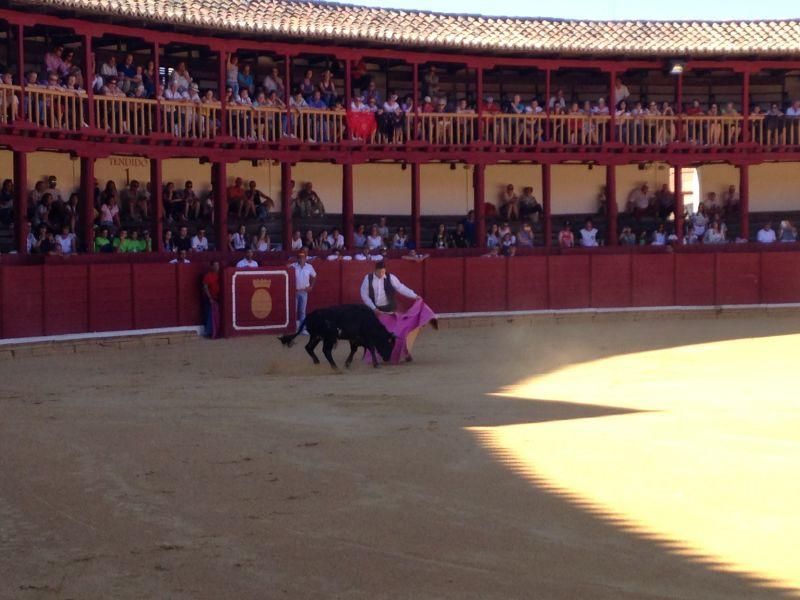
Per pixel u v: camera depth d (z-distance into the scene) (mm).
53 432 12922
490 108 34844
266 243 30281
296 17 31328
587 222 35594
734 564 7609
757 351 22766
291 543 8320
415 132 32938
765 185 38719
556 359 21531
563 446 11617
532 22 35812
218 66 30156
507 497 9516
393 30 32281
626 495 9484
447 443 11898
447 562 7793
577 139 34938
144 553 8172
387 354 20031
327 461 11102
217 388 17141
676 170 35625
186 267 27109
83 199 27188
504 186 36812
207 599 7188
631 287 33375
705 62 35688
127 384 17844
